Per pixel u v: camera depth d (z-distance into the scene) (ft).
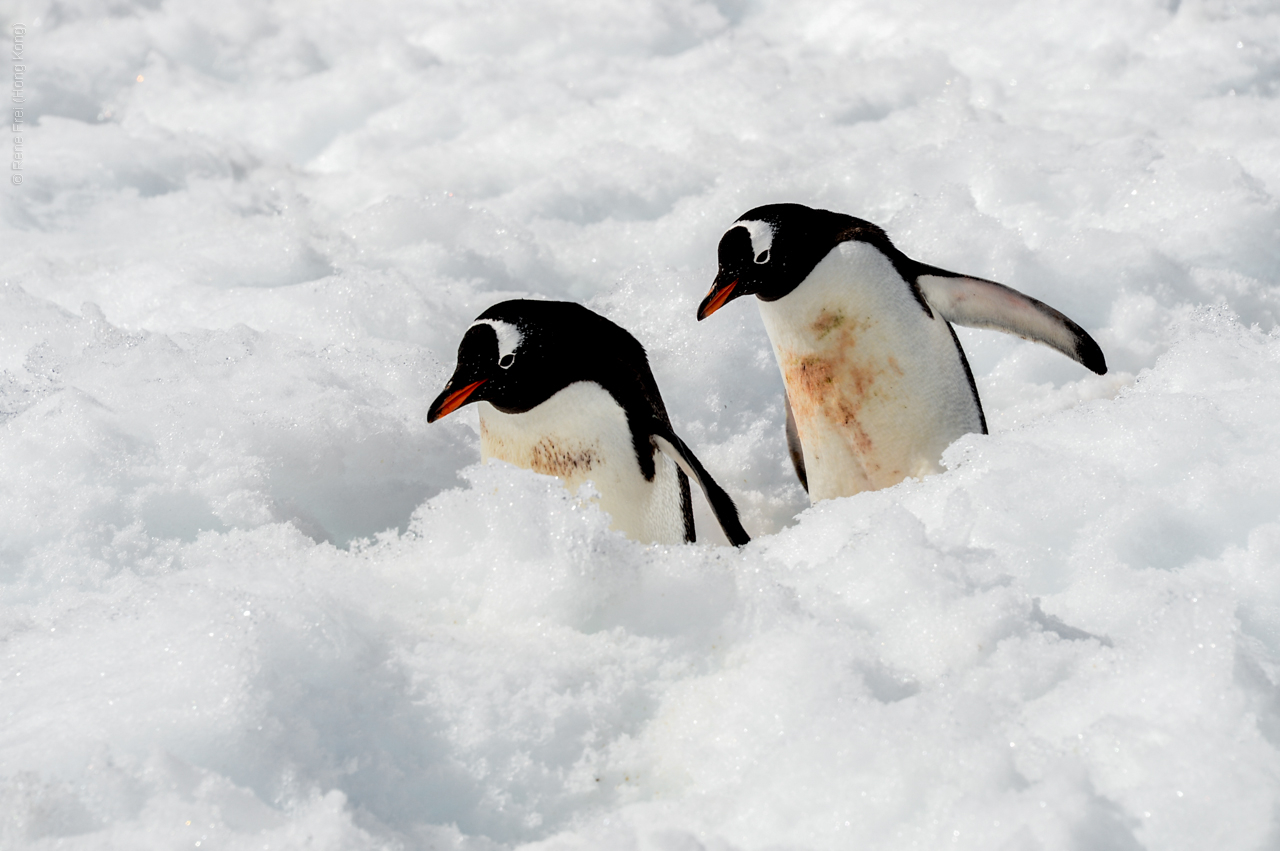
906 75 59.57
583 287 42.78
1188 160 41.88
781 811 13.82
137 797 13.47
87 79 63.82
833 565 18.54
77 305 39.06
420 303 37.01
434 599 19.08
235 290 38.58
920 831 13.14
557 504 19.19
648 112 57.26
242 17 73.05
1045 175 43.04
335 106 62.08
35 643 16.89
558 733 15.92
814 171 46.52
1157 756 13.28
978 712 14.46
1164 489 20.42
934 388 26.61
